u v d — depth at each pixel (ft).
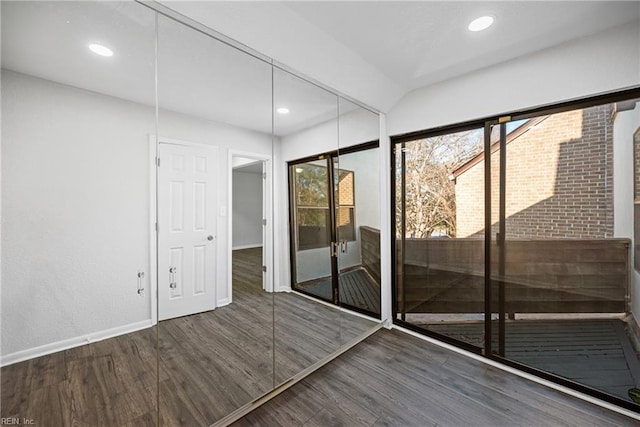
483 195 7.29
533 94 6.14
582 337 5.95
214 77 5.42
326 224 8.12
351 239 8.81
